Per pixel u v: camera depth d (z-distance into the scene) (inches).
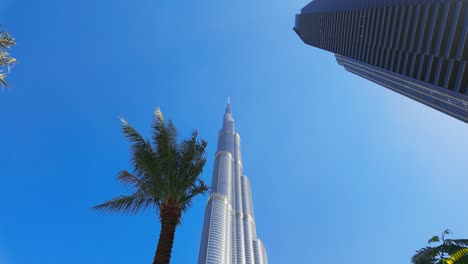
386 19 3858.3
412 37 3225.9
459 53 2600.9
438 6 2847.0
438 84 2888.8
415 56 3265.3
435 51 2871.6
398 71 3622.0
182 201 801.6
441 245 816.3
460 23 2613.2
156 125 908.0
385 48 3919.8
